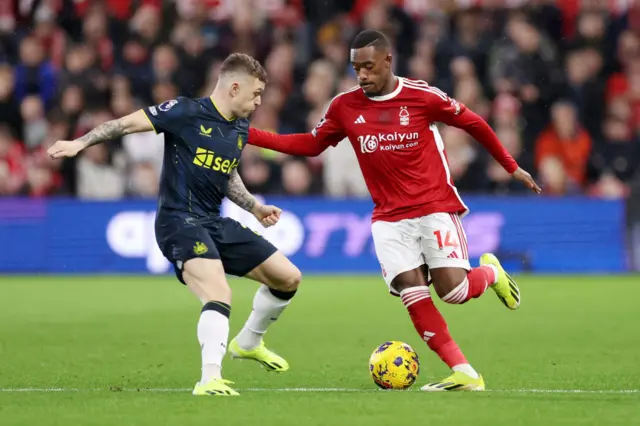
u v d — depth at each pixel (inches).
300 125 2534.5
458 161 2412.6
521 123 2600.9
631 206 2384.4
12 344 1317.7
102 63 2637.8
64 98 2524.6
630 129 2632.9
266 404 813.2
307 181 2423.7
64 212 2390.5
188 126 951.0
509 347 1284.4
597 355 1209.4
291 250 2363.4
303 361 1173.1
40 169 2452.0
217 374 887.1
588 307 1743.4
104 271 2385.6
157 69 2598.4
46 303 1820.9
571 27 2763.3
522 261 2369.6
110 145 2449.6
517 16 2719.0
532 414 770.2
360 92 983.0
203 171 956.6
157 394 878.4
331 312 1691.7
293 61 2672.2
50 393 891.4
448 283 968.9
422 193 971.3
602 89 2655.0
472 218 2361.0
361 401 831.1
